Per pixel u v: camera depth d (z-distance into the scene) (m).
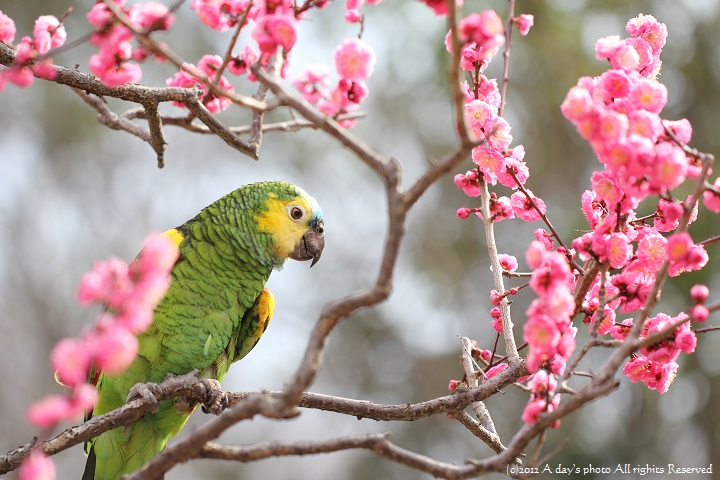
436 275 19.48
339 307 3.85
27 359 23.05
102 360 3.82
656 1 17.98
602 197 4.59
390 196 3.78
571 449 15.80
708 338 15.38
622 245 4.45
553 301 4.06
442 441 17.91
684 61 17.53
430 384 19.17
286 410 3.90
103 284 3.87
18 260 23.05
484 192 6.09
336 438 4.13
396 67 19.59
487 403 17.77
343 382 19.53
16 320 23.00
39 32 5.42
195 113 6.43
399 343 19.66
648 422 16.27
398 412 5.82
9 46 5.79
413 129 20.41
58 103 21.94
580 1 18.17
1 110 21.75
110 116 7.04
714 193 4.19
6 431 22.73
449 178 19.98
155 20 4.70
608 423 16.53
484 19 4.02
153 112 6.50
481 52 5.72
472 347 6.28
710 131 17.23
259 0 4.66
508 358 5.85
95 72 4.77
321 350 3.88
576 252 5.21
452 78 3.65
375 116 20.59
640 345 4.07
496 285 5.98
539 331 4.03
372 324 19.86
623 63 4.63
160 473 4.11
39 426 3.77
